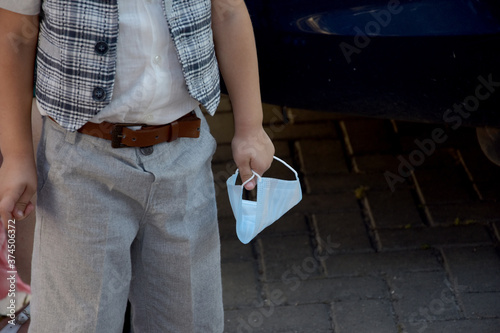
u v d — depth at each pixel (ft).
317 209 8.89
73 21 3.87
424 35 6.14
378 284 7.63
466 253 8.07
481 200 9.00
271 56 6.86
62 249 4.47
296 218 8.73
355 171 9.64
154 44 4.07
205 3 4.27
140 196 4.45
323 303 7.38
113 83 4.03
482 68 6.11
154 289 5.04
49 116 4.27
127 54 4.03
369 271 7.83
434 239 8.32
